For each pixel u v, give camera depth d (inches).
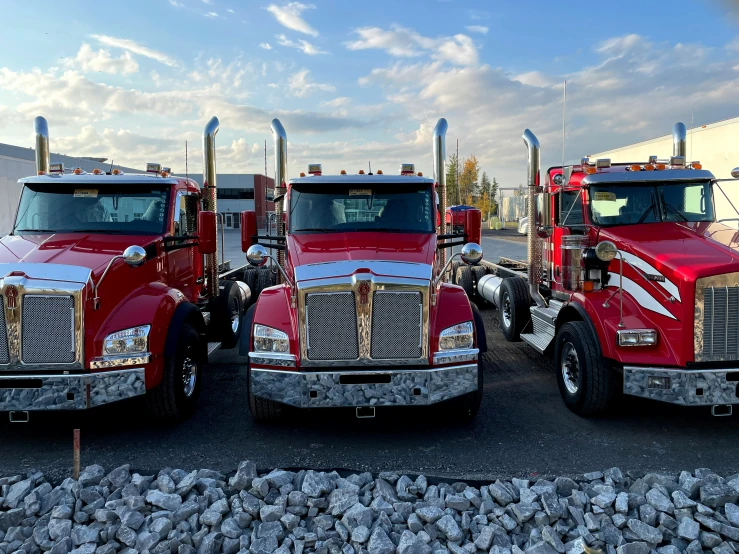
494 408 236.1
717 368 190.7
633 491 157.6
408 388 190.7
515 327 335.3
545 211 275.9
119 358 193.8
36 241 227.9
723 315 189.9
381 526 140.4
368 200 247.9
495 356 322.3
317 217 245.0
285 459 187.9
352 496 150.5
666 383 192.7
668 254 201.9
